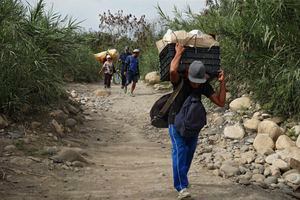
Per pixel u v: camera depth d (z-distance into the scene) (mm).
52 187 5977
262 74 10055
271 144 8195
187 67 5699
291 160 7160
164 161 8078
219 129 9828
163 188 6098
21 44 9648
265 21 9469
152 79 19047
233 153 8266
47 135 8938
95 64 21109
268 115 9414
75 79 19672
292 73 8953
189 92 5660
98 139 9938
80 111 12438
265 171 7066
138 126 11820
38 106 9875
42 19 11031
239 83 11359
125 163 7867
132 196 5750
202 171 7227
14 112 9102
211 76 5805
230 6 11273
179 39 5742
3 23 9438
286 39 9328
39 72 9898
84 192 5859
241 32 10141
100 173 6949
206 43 5801
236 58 10586
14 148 7539
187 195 5531
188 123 5449
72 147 8680
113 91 17594
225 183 6410
